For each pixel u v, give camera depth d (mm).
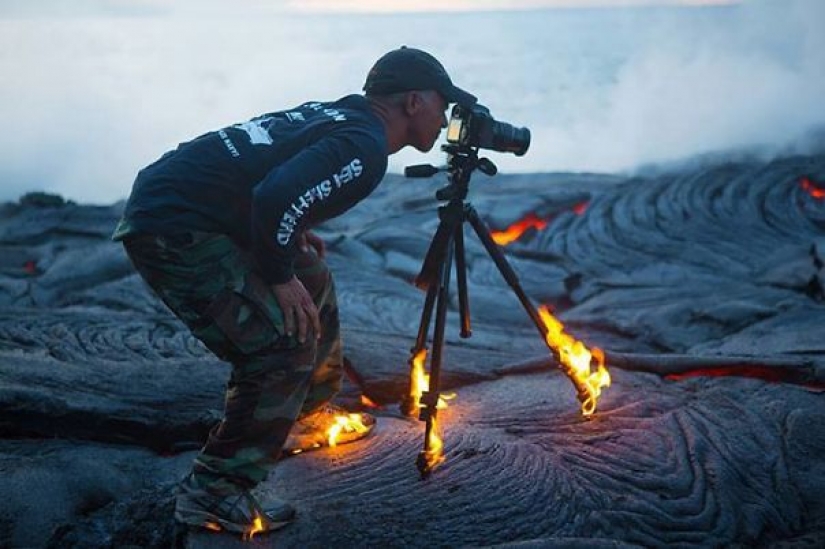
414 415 4160
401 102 3262
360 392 4539
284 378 3092
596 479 3541
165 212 2973
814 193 10430
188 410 4156
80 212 11008
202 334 3059
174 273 3002
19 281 8500
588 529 3229
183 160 3039
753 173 10789
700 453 3742
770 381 4586
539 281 8070
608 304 7234
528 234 9750
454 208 3605
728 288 7340
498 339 6129
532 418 4125
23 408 4055
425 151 3412
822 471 3703
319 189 2863
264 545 3100
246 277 3041
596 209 10188
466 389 4617
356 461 3666
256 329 3035
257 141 3068
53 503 3465
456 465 3615
